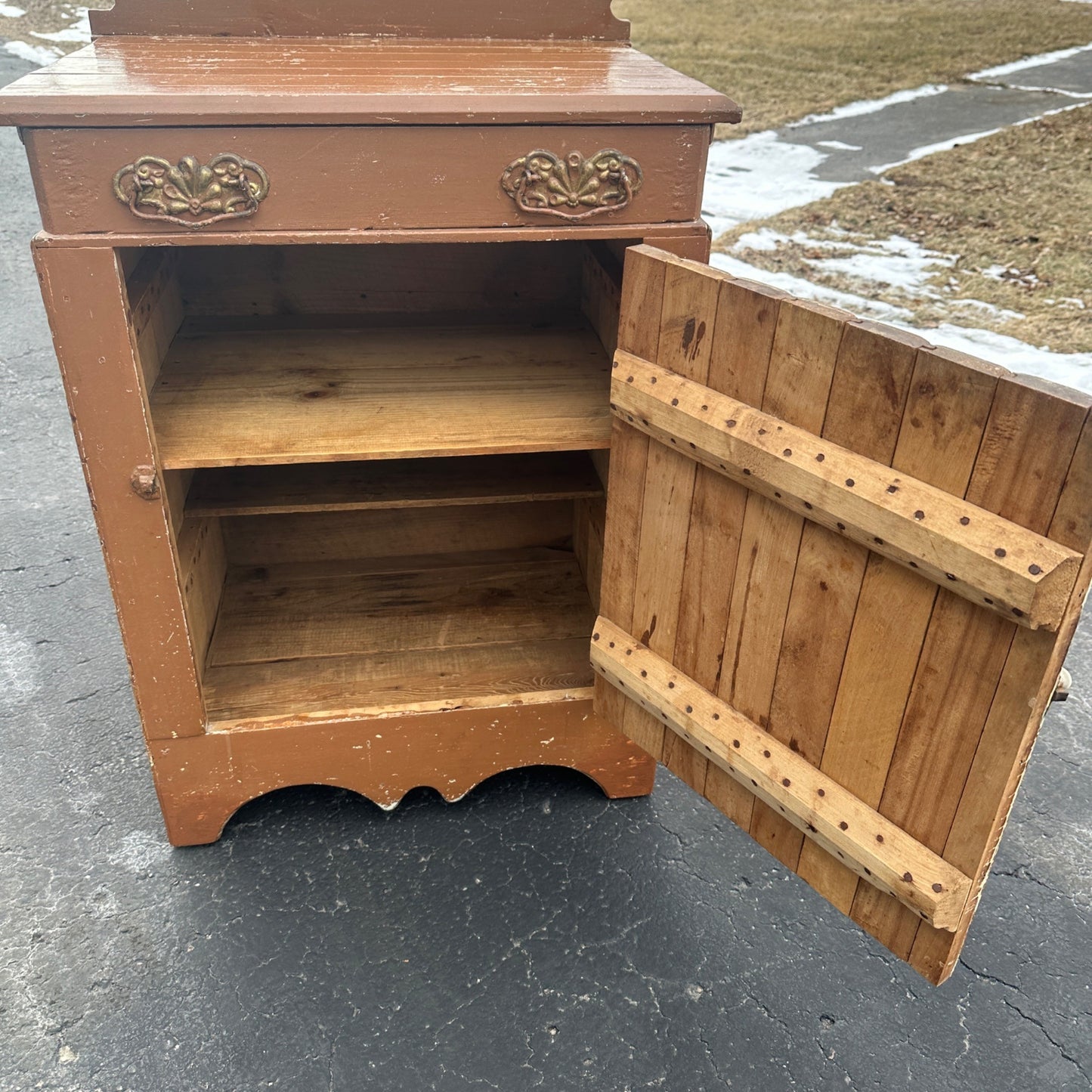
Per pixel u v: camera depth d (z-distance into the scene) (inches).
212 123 53.5
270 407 72.4
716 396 57.4
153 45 73.4
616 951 70.8
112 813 80.9
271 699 78.2
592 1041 64.4
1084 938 72.2
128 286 65.4
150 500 63.9
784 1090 61.8
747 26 376.2
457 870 77.1
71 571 109.3
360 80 59.9
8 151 258.4
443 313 92.5
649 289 59.7
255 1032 64.5
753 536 58.3
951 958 55.0
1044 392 41.2
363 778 79.0
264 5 77.9
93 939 70.4
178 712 72.3
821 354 50.4
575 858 78.5
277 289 89.1
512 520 101.9
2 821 79.6
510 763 81.1
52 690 93.0
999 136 261.9
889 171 242.7
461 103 55.6
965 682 48.4
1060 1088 62.2
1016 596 43.2
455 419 71.5
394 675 82.0
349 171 56.4
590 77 64.6
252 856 77.7
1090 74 313.0
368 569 98.9
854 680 54.8
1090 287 182.9
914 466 48.0
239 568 98.3
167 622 68.6
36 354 161.3
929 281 186.5
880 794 55.8
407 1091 61.2
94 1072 61.9
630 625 72.3
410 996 67.2
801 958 70.6
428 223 58.8
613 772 82.5
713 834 81.1
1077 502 41.1
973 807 50.0
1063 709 95.0
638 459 65.6
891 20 381.4
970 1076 62.7
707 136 59.6
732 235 207.3
